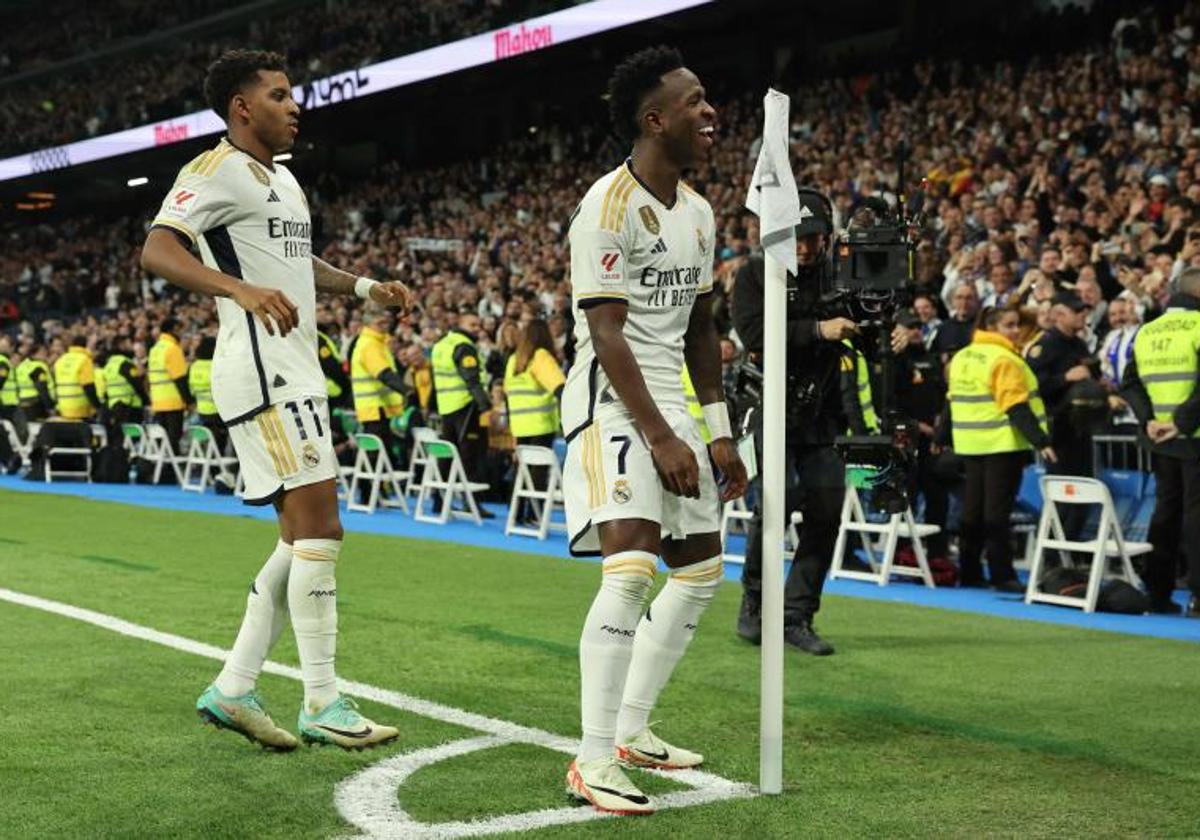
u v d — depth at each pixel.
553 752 4.11
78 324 25.12
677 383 3.82
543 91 26.77
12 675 5.19
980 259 12.26
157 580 8.02
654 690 3.94
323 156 32.72
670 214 3.74
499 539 10.96
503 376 14.14
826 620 6.89
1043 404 8.43
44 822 3.38
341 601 7.34
